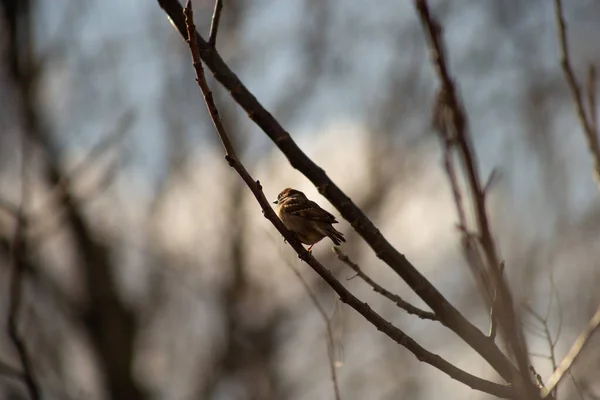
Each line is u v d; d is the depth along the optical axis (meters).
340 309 5.29
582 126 4.44
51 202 11.72
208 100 4.03
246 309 15.95
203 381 16.08
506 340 2.74
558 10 4.54
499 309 2.67
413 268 3.87
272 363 15.52
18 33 13.61
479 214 2.65
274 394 15.21
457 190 2.87
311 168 3.87
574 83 4.48
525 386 2.71
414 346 3.99
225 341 15.98
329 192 3.84
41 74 13.82
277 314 15.80
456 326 3.80
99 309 16.36
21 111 13.15
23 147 7.25
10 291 6.41
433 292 3.82
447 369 3.96
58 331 15.30
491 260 2.65
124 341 16.53
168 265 16.73
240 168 4.18
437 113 2.81
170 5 4.09
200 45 4.01
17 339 6.27
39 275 14.98
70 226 16.08
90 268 16.41
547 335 4.30
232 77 3.98
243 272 15.98
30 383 6.20
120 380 16.31
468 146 2.67
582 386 4.56
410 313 4.30
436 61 2.71
